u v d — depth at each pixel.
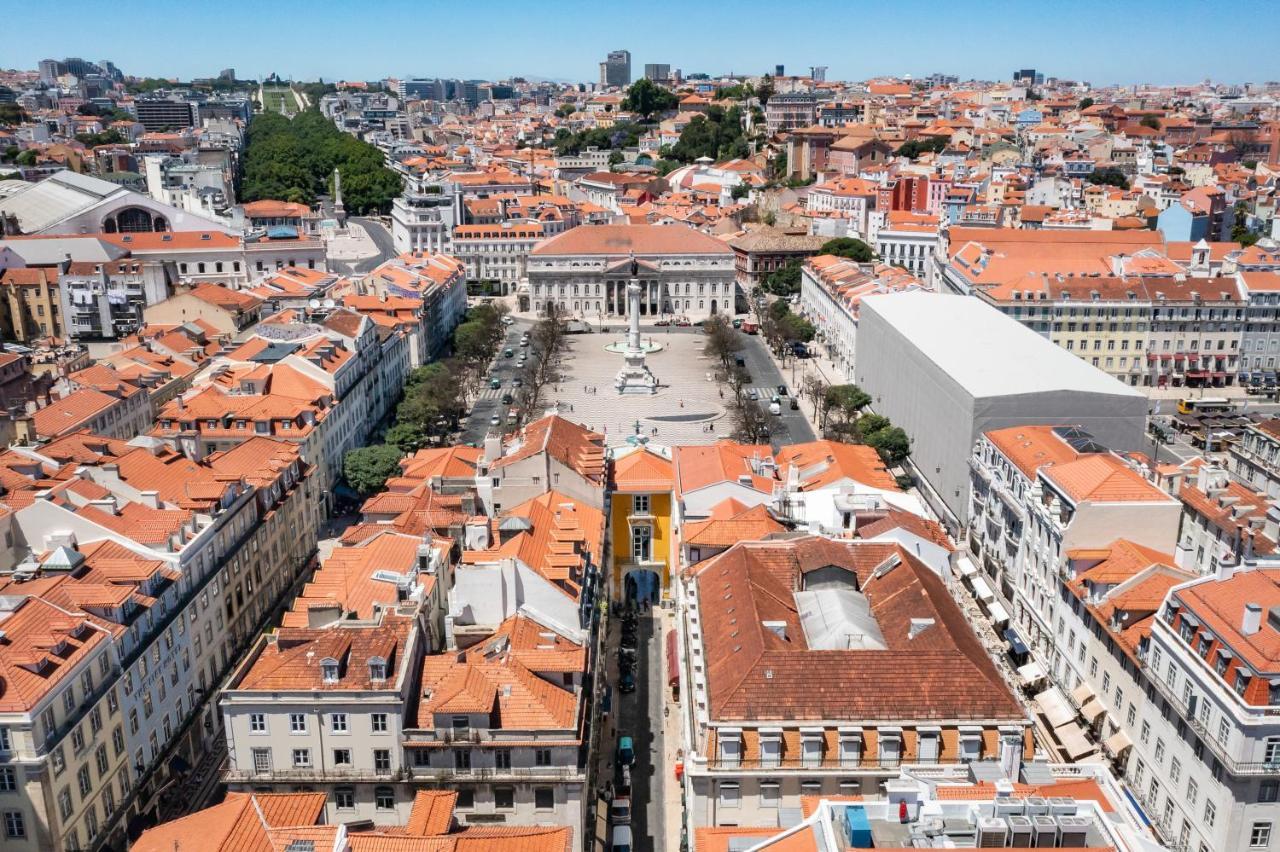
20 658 125.88
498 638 137.75
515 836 104.31
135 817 143.75
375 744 125.94
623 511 198.12
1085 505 172.62
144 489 183.62
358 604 145.50
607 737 161.62
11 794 121.62
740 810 121.62
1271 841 123.62
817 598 144.12
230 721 125.75
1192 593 137.75
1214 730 125.69
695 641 141.12
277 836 97.44
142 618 149.00
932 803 90.50
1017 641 189.50
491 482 188.12
